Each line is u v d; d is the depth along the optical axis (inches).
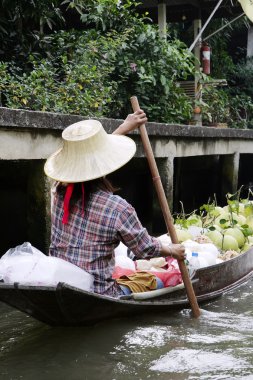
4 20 332.2
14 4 327.9
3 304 170.9
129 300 147.1
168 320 155.1
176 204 369.1
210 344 136.2
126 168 313.6
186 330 146.8
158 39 395.9
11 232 237.1
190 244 200.4
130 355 127.5
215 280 187.3
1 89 283.4
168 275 162.7
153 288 158.7
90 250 138.3
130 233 137.7
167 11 475.5
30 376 115.8
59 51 361.4
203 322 155.4
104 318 142.8
